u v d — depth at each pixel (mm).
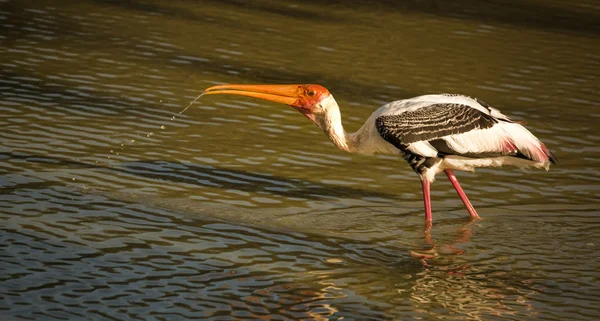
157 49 18766
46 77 16484
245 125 15211
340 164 13867
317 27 21328
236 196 12250
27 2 21391
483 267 10539
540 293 9891
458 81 18109
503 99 17172
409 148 11719
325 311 9141
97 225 10891
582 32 22453
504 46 20797
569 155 14586
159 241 10586
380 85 17578
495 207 12516
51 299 8945
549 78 18703
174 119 15125
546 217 12195
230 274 9867
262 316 8938
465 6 24109
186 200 11953
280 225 11422
